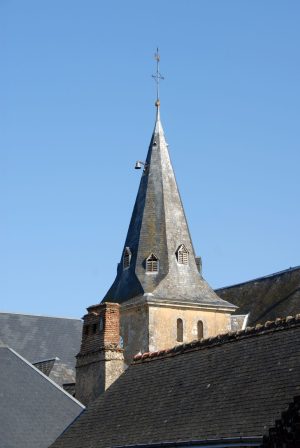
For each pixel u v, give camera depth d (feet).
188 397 61.72
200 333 148.05
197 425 56.29
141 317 145.59
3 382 82.28
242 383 57.72
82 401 83.61
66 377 113.70
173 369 68.80
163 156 164.14
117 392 72.79
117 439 63.26
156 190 160.45
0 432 75.20
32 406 80.07
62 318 168.25
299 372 53.52
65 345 162.09
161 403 64.08
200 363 66.08
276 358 57.57
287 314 147.13
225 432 52.65
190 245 157.38
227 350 64.54
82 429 70.18
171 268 152.46
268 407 52.06
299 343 57.16
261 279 166.09
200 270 156.97
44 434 76.59
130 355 145.07
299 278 154.92
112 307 84.38
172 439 56.85
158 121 167.22
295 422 46.47
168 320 145.59
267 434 48.29
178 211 159.84
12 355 87.35
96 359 83.15
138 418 64.44
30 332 161.99
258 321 153.38
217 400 57.88
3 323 161.58
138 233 157.07
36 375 85.20
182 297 147.74
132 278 152.25
